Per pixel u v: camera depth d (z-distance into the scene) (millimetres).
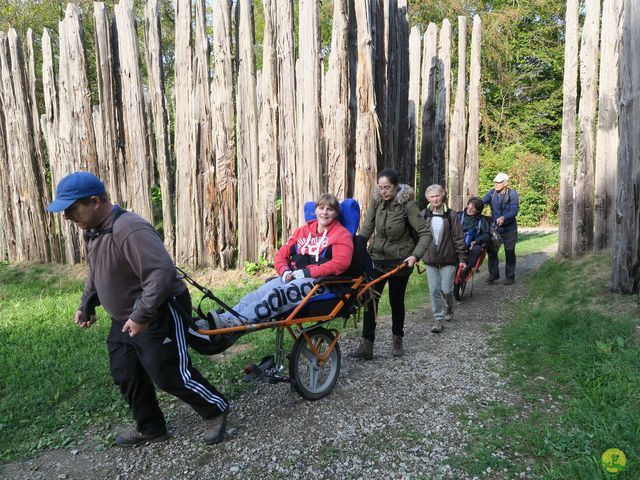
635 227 5145
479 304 6613
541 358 4227
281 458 2920
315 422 3344
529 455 2850
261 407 3627
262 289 3549
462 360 4418
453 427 3203
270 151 8125
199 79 8195
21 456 3127
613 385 3488
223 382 4133
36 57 14547
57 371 4410
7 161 10180
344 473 2756
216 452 3025
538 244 11055
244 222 8375
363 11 7477
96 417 3600
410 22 19453
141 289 2797
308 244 3797
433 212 5516
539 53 20281
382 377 4105
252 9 8008
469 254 7051
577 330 4602
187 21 8133
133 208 8844
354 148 7969
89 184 2623
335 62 7633
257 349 4898
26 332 5629
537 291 6758
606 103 7535
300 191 7992
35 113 9688
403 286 4512
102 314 6270
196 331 2898
